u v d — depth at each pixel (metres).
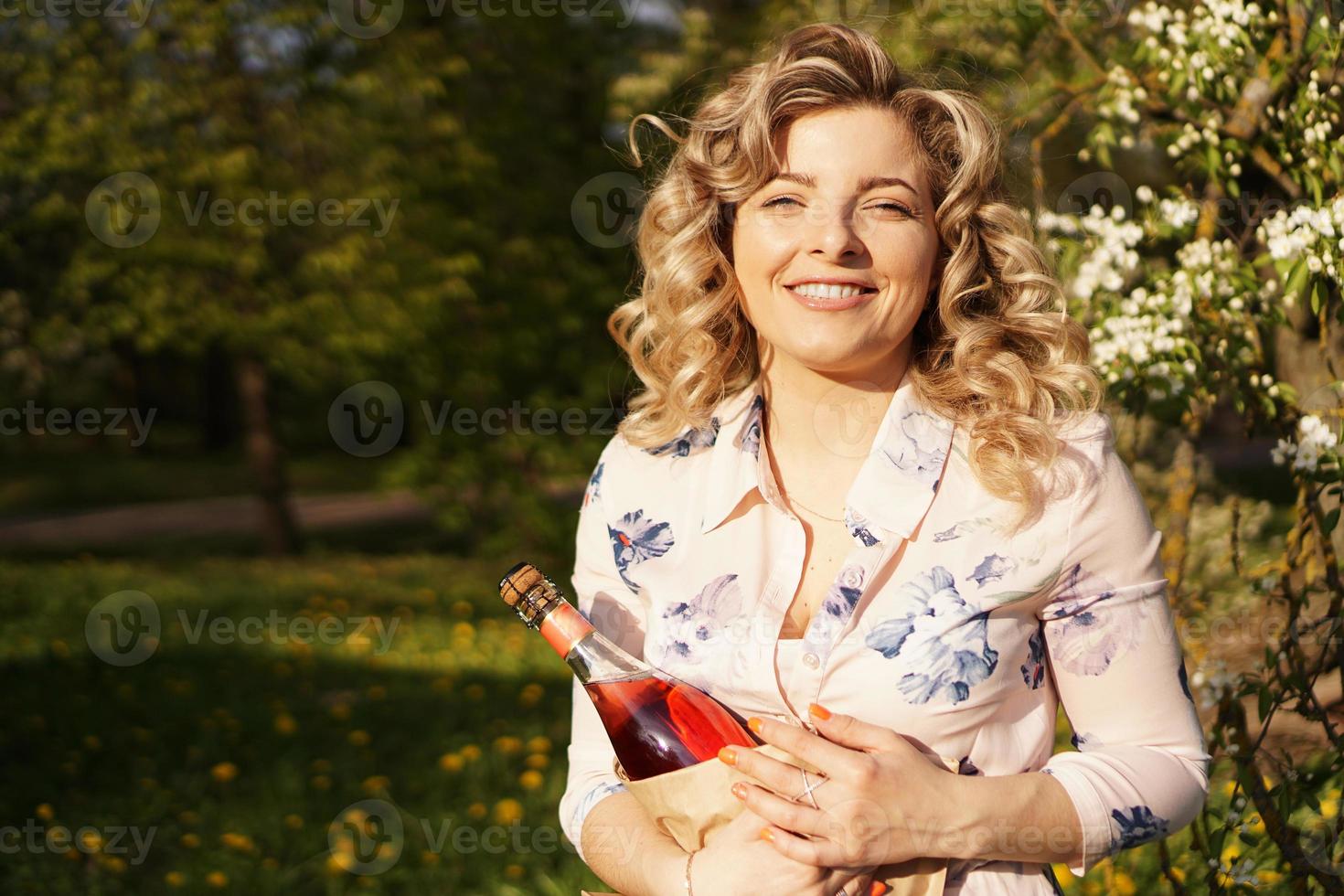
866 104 1.29
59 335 10.91
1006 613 1.24
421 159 10.20
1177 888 2.10
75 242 10.77
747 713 1.31
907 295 1.28
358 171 10.19
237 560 11.98
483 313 10.63
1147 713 1.24
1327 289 2.04
